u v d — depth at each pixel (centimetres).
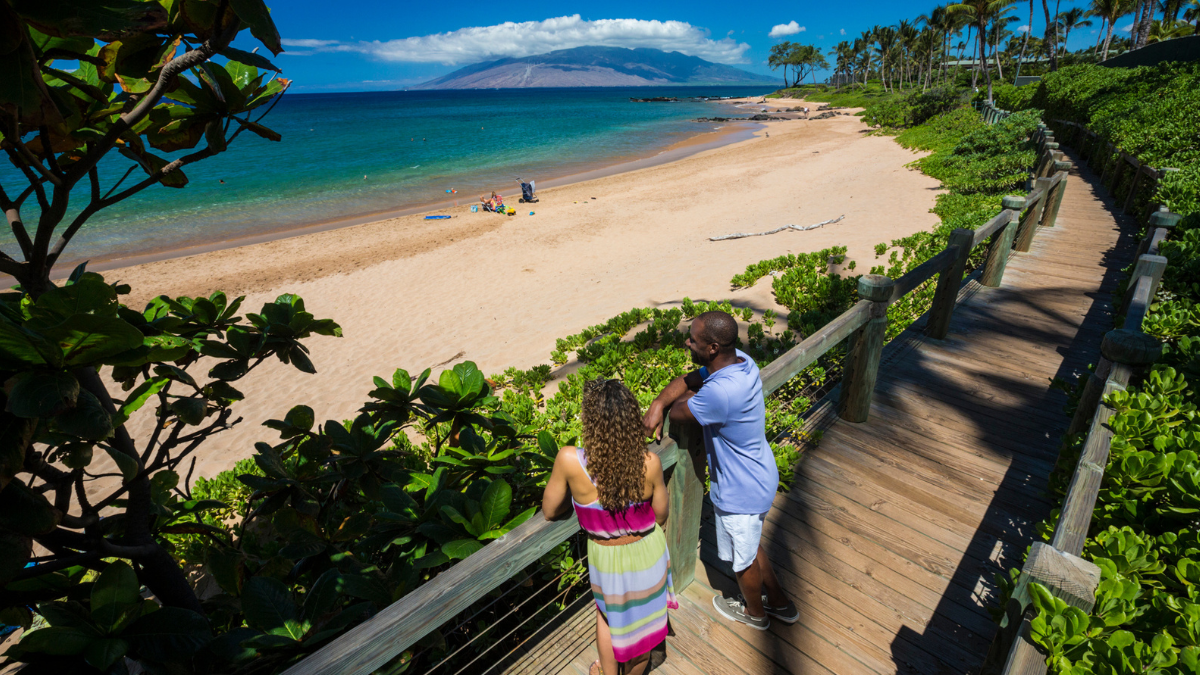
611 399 213
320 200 2894
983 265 848
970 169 1927
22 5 146
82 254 1962
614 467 213
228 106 225
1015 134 1988
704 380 261
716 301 1116
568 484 225
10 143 191
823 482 411
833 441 458
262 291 1527
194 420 258
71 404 171
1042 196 899
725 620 308
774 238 1602
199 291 1541
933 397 520
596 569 235
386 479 378
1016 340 632
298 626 244
